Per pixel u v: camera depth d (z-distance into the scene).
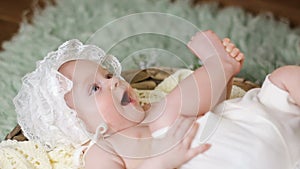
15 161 1.41
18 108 1.45
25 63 1.99
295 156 1.27
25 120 1.45
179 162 1.30
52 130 1.43
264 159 1.24
